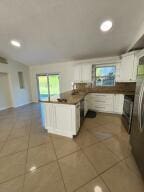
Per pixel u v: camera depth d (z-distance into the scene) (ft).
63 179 4.84
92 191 4.30
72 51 12.57
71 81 17.21
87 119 11.64
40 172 5.23
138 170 5.24
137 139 5.30
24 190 4.39
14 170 5.38
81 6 6.10
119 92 12.54
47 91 19.81
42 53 13.38
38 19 7.17
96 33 8.78
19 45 11.14
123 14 6.57
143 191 4.27
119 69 13.33
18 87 18.04
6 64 15.78
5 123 11.34
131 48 10.70
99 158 6.08
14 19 7.13
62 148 7.04
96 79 14.93
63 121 8.23
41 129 9.81
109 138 8.07
